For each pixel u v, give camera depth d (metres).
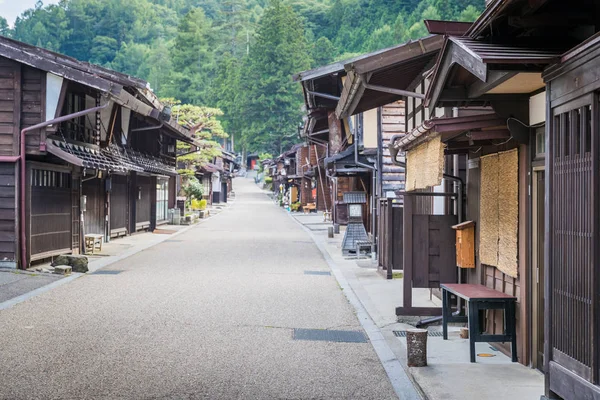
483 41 5.98
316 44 105.00
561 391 5.10
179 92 110.75
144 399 5.79
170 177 36.53
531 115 6.81
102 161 16.75
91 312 9.93
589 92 4.65
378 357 7.66
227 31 137.88
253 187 103.50
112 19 159.50
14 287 12.04
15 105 14.12
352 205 19.75
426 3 98.69
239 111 98.81
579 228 4.84
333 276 14.98
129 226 25.47
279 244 23.41
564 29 5.81
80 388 6.05
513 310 7.41
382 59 9.96
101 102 17.22
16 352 7.33
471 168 9.37
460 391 6.10
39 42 154.75
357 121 22.09
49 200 15.26
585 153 4.77
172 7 188.25
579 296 4.84
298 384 6.43
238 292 12.30
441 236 9.80
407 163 10.10
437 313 9.77
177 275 14.57
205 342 8.12
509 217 7.59
